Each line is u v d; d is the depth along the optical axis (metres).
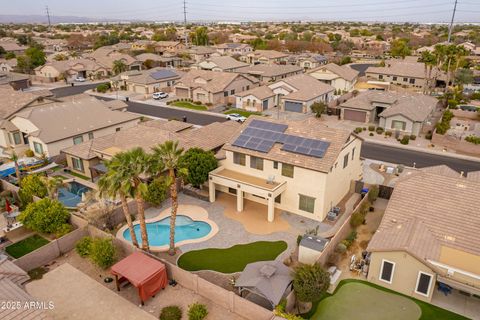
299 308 24.61
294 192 36.06
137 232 33.91
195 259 29.92
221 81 84.38
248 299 25.50
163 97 89.88
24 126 52.88
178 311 24.02
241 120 67.88
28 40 180.62
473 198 28.25
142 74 98.06
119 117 58.94
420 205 29.22
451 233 26.39
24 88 98.00
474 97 81.12
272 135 38.41
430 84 93.94
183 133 48.03
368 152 53.31
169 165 27.48
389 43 182.88
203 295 25.73
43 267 29.09
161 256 30.36
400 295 25.84
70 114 55.06
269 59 129.12
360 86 100.88
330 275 27.23
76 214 36.25
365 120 66.69
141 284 24.47
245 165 38.50
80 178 45.06
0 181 41.16
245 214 36.78
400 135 59.50
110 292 26.30
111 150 45.03
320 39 179.00
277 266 25.67
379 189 39.72
